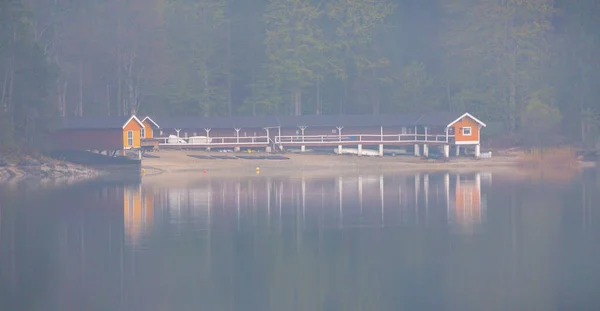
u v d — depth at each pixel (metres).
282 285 46.06
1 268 49.91
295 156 133.38
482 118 157.75
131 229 62.91
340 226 64.25
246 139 135.88
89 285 46.06
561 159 128.75
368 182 100.12
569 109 157.38
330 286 45.94
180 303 42.88
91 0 150.75
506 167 125.69
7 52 113.94
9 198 82.12
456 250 54.69
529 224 64.56
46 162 112.19
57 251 54.50
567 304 42.19
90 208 74.38
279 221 66.81
